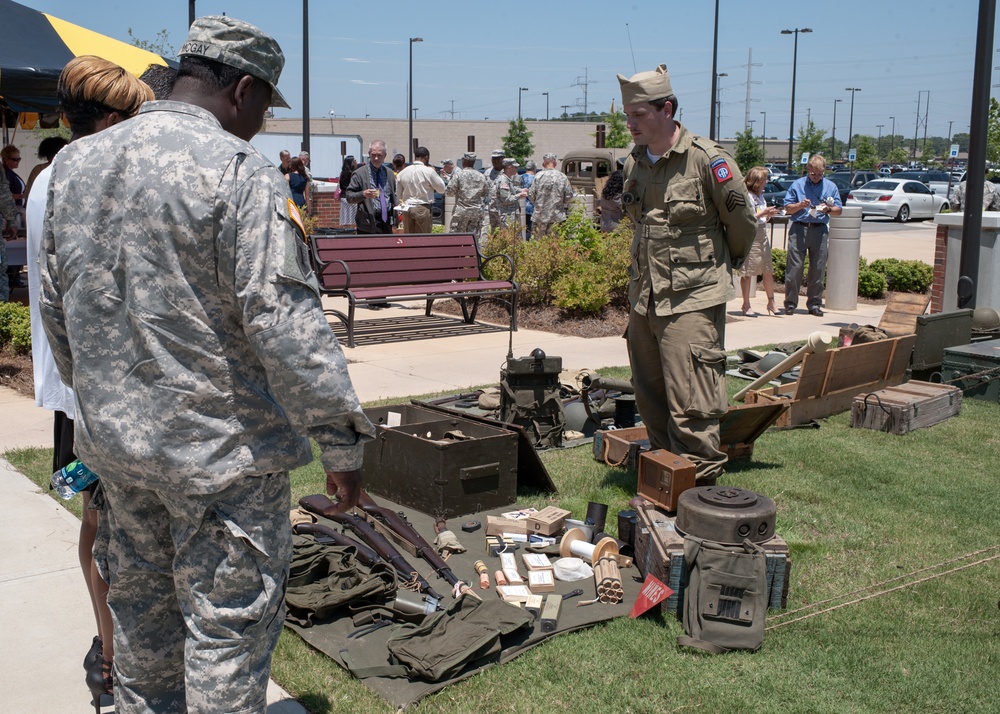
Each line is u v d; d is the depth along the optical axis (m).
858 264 12.17
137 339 2.11
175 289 2.07
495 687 3.16
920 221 35.25
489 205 14.13
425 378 7.75
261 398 2.16
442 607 3.71
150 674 2.38
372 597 3.68
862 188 35.56
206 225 2.03
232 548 2.16
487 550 4.31
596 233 12.21
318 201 20.48
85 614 3.71
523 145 47.34
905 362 7.48
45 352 3.04
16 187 12.99
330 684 3.17
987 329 8.58
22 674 3.27
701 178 4.62
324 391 2.09
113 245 2.13
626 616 3.69
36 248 2.95
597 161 20.73
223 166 2.05
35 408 6.73
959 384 7.45
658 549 3.76
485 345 9.38
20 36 8.48
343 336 9.85
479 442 4.74
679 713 3.04
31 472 5.27
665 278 4.75
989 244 9.35
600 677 3.24
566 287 10.58
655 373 5.13
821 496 5.07
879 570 4.20
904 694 3.17
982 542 4.51
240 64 2.24
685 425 4.78
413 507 4.84
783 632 3.59
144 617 2.35
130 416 2.13
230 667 2.18
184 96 2.24
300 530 4.29
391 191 12.99
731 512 3.67
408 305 12.11
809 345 5.80
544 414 6.01
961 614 3.77
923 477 5.46
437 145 66.19
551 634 3.50
